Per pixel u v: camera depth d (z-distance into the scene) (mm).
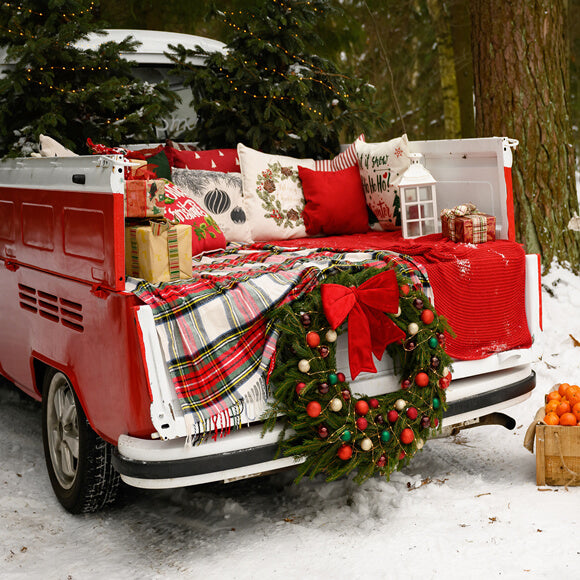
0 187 4133
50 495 3764
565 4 5988
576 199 6035
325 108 5613
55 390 3645
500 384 3529
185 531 3303
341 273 3143
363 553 2883
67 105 4852
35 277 3709
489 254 3551
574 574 2613
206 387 2861
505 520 3045
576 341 5145
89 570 3020
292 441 3000
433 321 3203
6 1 4961
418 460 3814
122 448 2879
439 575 2674
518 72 5828
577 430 3297
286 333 2967
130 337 2830
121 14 7094
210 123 5305
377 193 4742
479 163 4039
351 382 3172
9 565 3094
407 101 11672
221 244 4156
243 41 5469
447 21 10062
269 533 3170
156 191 3156
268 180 4750
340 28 7887
